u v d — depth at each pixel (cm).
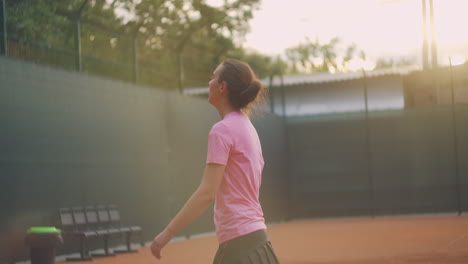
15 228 987
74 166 1142
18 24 1245
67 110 1138
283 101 2286
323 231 1620
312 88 2352
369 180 2166
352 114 2198
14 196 991
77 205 1138
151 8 1540
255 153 258
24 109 1030
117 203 1255
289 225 1984
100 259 1041
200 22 1914
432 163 2106
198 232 1570
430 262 855
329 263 892
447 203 2088
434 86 2133
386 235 1371
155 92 1430
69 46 1266
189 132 1560
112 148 1259
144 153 1366
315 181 2225
